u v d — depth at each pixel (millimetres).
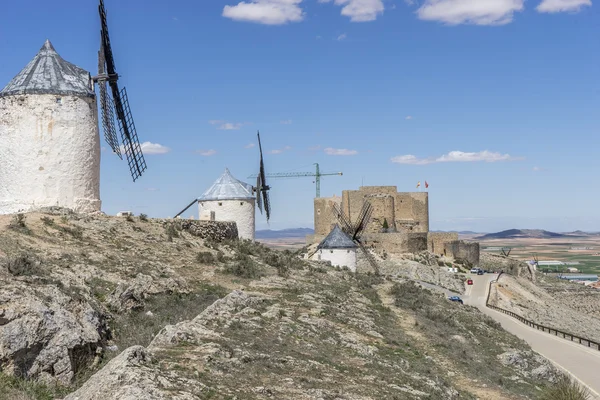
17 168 31188
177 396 13047
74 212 31141
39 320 16516
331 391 16531
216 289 29109
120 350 18641
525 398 25203
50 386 15797
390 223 105062
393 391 18625
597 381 34062
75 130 32000
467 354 30812
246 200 52719
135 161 37125
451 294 76438
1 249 22984
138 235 33031
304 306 29406
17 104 31250
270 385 15906
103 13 33250
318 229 106562
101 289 22938
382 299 42781
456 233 109125
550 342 46656
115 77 34500
